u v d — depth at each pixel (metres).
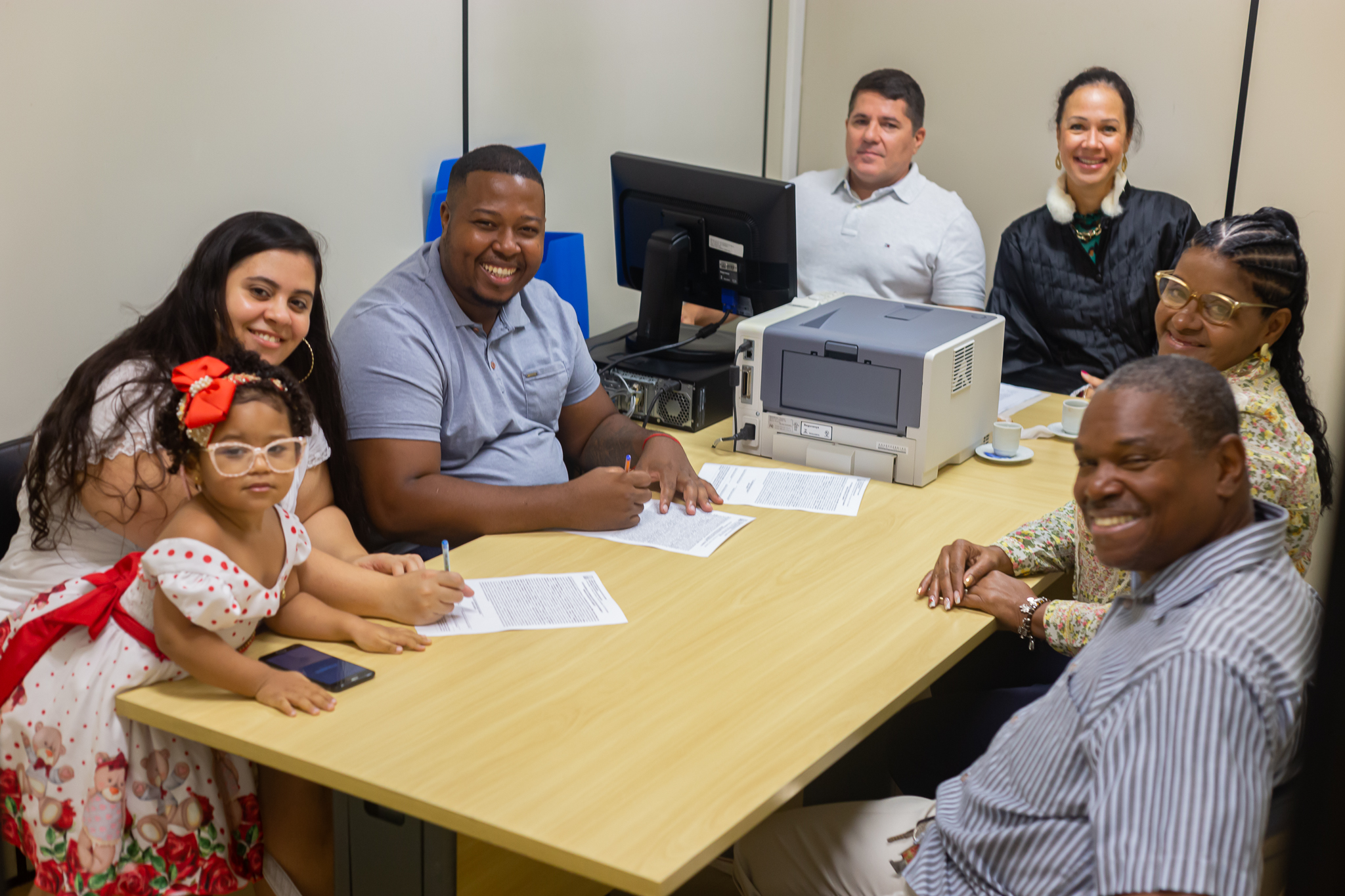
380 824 1.53
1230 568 1.19
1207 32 3.82
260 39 2.62
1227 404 1.23
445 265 2.35
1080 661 1.33
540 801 1.35
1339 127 3.69
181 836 1.67
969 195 4.43
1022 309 3.72
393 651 1.72
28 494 1.82
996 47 4.22
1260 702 1.08
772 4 4.50
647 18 3.82
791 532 2.20
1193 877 1.02
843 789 2.14
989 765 1.41
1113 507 1.24
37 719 1.65
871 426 2.45
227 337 1.90
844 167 4.15
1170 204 3.47
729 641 1.77
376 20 2.89
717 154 4.37
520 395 2.48
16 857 2.10
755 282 2.88
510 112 3.37
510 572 2.00
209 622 1.57
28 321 2.30
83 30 2.28
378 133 2.97
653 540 2.15
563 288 3.10
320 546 2.03
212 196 2.60
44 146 2.26
